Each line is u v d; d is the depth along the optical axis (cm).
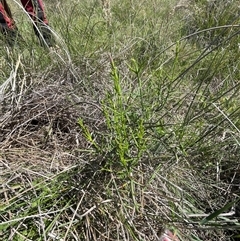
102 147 134
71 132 150
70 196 128
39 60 181
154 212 126
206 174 147
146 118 136
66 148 146
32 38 192
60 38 185
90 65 183
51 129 147
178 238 125
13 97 151
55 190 126
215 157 148
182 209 125
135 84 164
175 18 241
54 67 180
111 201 125
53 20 218
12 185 129
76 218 124
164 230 123
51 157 141
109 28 223
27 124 151
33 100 158
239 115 153
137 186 129
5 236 119
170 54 199
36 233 121
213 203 136
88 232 122
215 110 160
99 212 125
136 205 117
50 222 123
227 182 146
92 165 131
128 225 117
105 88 165
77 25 229
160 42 208
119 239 122
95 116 153
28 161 137
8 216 123
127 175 122
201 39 234
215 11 249
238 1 245
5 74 175
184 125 134
